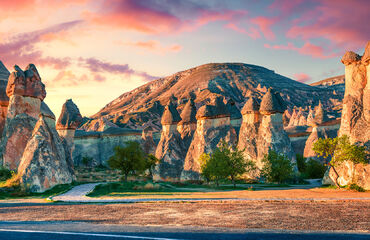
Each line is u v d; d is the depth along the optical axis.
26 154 39.94
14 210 20.17
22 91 50.53
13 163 47.12
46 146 40.81
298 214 16.12
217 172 46.31
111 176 69.44
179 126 83.88
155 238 10.04
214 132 68.81
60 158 45.56
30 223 14.02
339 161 37.06
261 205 20.34
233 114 92.44
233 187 45.09
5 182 38.16
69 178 45.75
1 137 52.97
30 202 25.94
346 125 40.75
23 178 36.81
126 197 27.41
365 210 17.45
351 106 40.78
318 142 36.75
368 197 23.94
